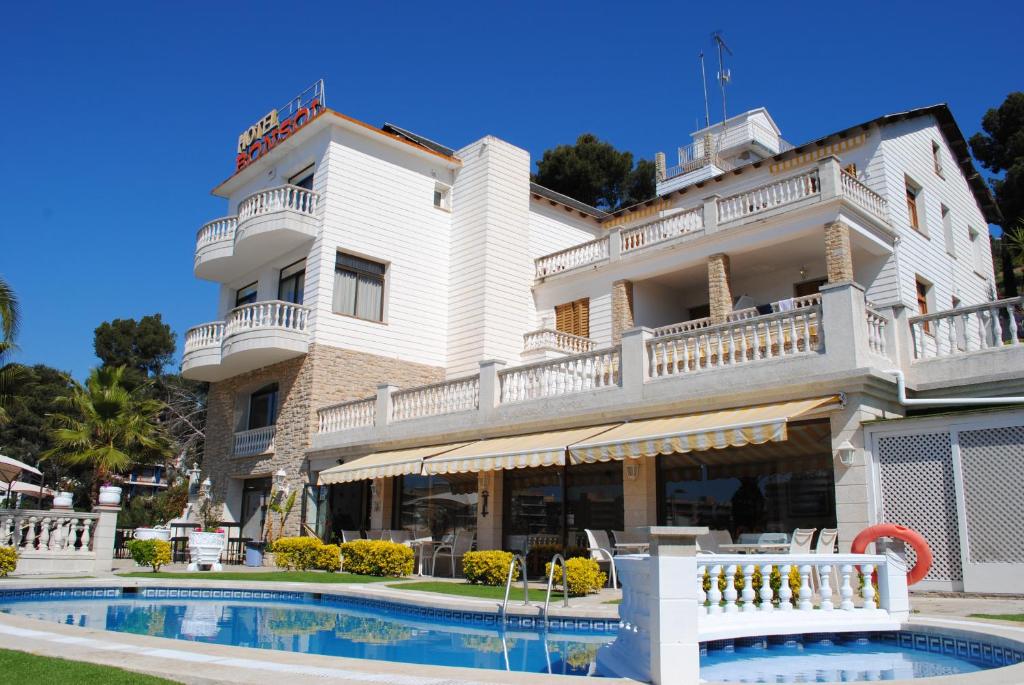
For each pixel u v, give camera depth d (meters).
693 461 17.62
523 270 30.98
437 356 30.03
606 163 58.03
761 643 9.79
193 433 57.47
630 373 18.22
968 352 15.84
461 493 22.91
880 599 10.67
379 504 25.27
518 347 30.02
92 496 29.80
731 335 16.72
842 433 14.74
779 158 28.16
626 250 28.73
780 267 26.91
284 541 23.64
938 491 13.94
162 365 66.38
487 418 21.28
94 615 14.09
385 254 29.23
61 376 59.16
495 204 30.42
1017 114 44.62
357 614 14.83
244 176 33.19
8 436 52.97
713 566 9.85
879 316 16.39
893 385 15.49
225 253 30.31
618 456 16.20
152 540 21.58
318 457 26.22
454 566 21.09
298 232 27.61
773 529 15.89
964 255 30.44
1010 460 13.27
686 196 31.72
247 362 28.97
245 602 16.66
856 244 24.02
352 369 27.69
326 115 28.02
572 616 12.09
